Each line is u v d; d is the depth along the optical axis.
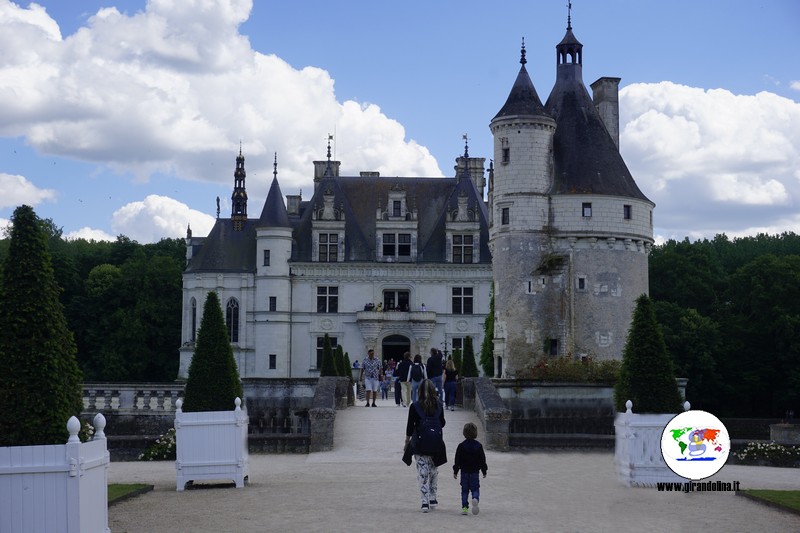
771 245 120.31
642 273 63.78
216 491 24.05
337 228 91.25
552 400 51.00
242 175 93.69
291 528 18.25
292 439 35.41
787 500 21.77
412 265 90.62
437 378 40.81
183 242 127.44
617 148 66.88
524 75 63.91
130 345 100.00
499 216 63.06
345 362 64.88
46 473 15.65
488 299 90.75
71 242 152.62
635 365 34.22
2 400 18.70
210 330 33.09
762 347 79.94
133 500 22.25
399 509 20.81
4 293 19.11
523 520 19.38
